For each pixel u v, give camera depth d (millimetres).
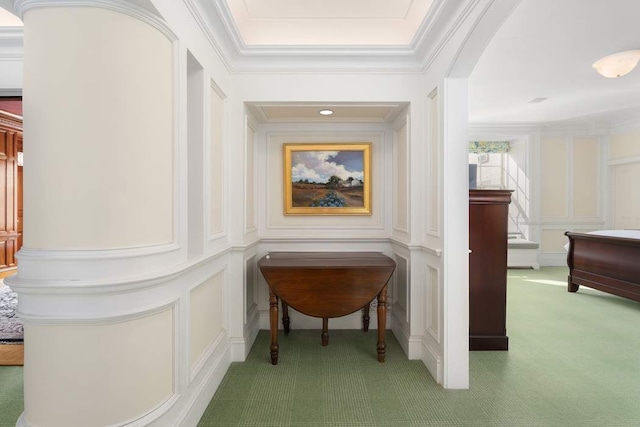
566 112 5852
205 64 2205
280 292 2699
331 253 3393
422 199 2822
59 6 1400
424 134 2799
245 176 2920
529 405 2150
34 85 1410
